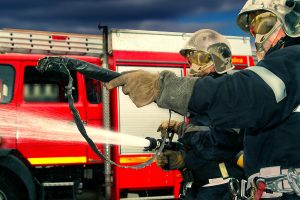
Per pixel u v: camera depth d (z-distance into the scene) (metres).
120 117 6.77
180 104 1.25
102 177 6.73
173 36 7.19
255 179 1.44
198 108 1.25
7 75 6.28
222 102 1.22
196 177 2.75
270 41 1.53
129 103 6.83
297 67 1.30
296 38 1.48
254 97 1.22
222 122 1.23
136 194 6.75
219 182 2.63
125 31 6.94
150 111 6.89
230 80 1.25
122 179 6.56
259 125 1.29
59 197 6.32
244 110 1.22
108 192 6.49
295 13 1.47
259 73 1.26
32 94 6.32
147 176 6.67
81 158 6.36
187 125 2.79
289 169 1.36
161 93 1.27
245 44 7.74
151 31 7.07
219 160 2.59
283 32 1.51
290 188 1.36
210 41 3.01
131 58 6.82
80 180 6.44
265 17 1.53
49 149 6.25
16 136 6.15
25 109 6.22
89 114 6.52
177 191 6.77
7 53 6.47
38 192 6.16
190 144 2.69
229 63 3.07
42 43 6.71
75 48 6.88
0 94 6.21
